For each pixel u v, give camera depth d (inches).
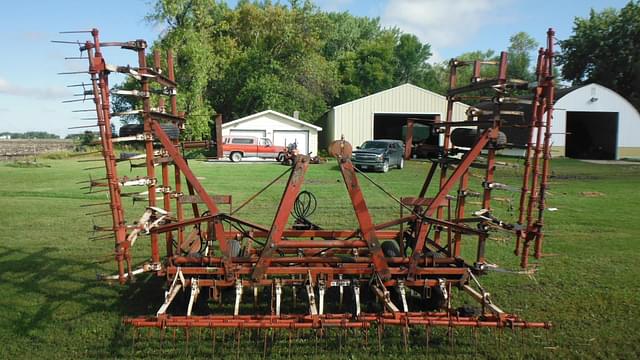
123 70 189.9
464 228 204.2
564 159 1352.1
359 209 197.6
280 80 1828.2
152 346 185.3
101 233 374.6
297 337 192.1
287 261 210.4
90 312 218.4
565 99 1393.9
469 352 184.9
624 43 1847.9
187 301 207.6
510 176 829.2
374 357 178.9
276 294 192.7
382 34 2878.9
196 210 253.6
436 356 180.9
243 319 169.8
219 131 233.3
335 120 1461.6
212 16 1900.8
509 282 264.4
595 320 216.2
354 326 169.0
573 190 676.1
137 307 223.5
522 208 207.6
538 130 201.8
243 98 1758.1
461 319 172.7
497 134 202.8
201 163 1240.8
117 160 194.1
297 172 198.4
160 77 217.5
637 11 1803.6
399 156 1056.8
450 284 204.1
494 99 201.6
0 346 187.3
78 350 183.9
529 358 182.7
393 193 626.5
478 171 896.3
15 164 1135.6
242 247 251.4
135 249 328.8
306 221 292.4
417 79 2859.3
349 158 197.5
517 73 2935.5
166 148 206.1
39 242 346.9
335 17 2741.1
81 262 296.2
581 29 1926.7
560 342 194.7
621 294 246.7
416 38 2819.9
